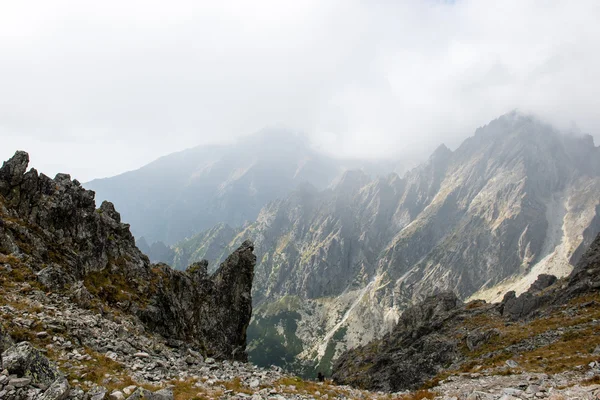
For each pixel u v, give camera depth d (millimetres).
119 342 28797
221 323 76000
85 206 58844
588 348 51094
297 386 30469
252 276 89438
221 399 21359
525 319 95750
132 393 17766
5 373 15141
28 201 48781
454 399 27797
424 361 100688
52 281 35531
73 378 18750
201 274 79812
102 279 51062
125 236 65062
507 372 45781
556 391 24062
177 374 26266
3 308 25312
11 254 36969
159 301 56406
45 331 24031
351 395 31062
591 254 110688
